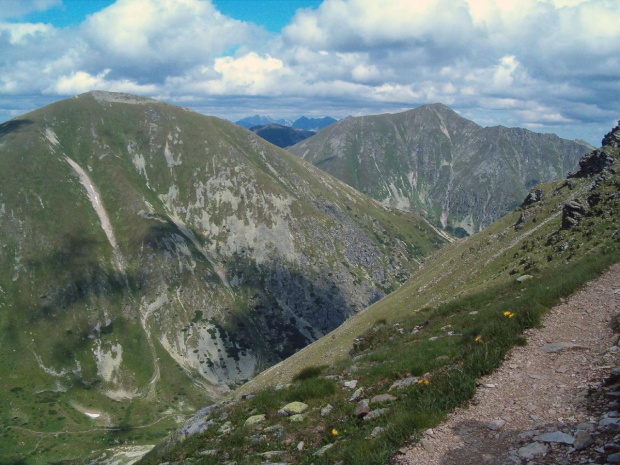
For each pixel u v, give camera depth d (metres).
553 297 19.78
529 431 10.16
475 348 15.59
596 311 16.81
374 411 13.71
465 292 54.31
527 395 11.86
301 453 13.14
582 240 45.25
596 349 13.51
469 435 10.69
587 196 57.28
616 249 30.48
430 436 11.02
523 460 9.15
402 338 30.86
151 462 18.06
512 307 21.62
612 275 20.86
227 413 19.97
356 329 68.06
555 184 89.31
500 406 11.65
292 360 76.00
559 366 13.10
